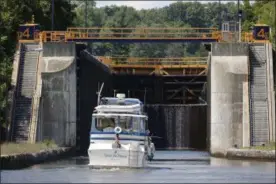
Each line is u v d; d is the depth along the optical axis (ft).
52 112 505.66
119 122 386.32
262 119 497.87
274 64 545.44
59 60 512.22
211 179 339.36
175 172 373.20
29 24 535.19
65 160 456.45
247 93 502.79
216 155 499.10
